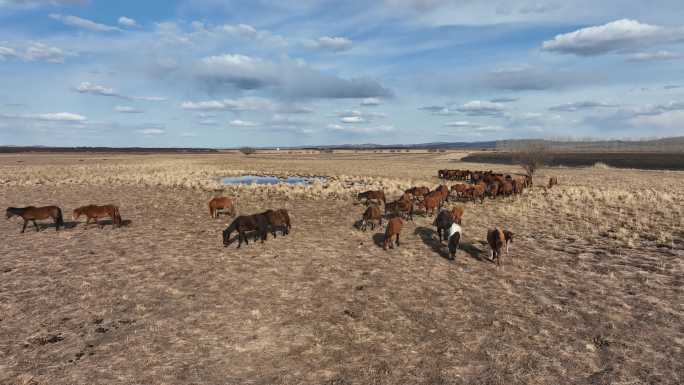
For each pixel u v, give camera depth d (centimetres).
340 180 3894
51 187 2989
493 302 858
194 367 605
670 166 5966
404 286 952
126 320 762
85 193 2655
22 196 2505
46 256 1190
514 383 571
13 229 1559
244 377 582
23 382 557
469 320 772
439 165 6562
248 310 814
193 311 807
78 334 704
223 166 6131
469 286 952
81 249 1271
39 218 1477
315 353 650
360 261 1145
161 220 1756
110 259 1163
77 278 998
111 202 2275
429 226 1599
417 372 598
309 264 1117
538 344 680
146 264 1116
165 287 941
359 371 599
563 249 1272
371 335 712
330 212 1970
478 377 586
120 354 639
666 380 572
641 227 1528
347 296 890
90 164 6188
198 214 1912
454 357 640
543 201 2234
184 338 694
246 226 1295
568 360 630
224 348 663
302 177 4453
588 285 954
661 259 1143
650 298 866
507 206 2066
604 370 602
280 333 716
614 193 2442
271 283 970
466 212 1930
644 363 618
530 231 1525
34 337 690
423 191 2288
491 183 2528
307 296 891
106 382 564
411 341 691
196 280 989
